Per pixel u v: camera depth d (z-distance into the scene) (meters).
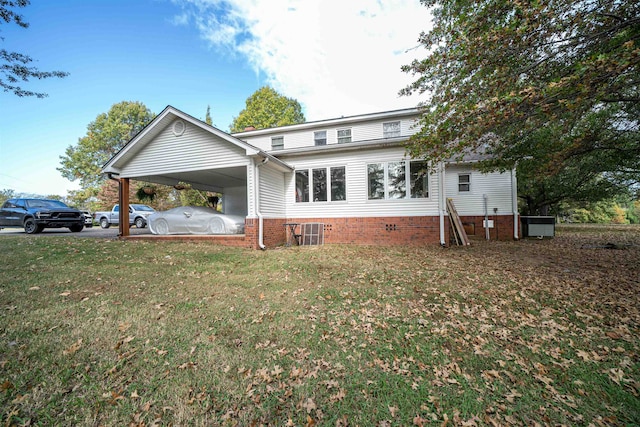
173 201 25.61
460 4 5.56
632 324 3.30
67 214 12.16
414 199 9.65
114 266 5.72
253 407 2.02
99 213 18.39
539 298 4.20
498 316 3.60
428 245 9.38
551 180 14.40
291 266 6.20
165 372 2.39
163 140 9.76
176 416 1.92
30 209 11.70
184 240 9.41
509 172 12.11
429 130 6.02
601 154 9.14
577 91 4.12
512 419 1.91
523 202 20.09
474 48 4.66
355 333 3.16
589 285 4.76
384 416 1.94
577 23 4.28
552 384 2.29
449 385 2.27
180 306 3.87
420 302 4.07
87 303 3.78
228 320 3.47
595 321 3.41
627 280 4.99
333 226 10.39
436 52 5.32
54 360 2.48
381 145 9.72
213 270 5.85
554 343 2.94
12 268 5.21
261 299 4.21
